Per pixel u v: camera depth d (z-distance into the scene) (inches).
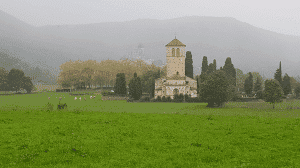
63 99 4571.9
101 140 888.9
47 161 651.5
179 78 4534.9
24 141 874.1
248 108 2817.4
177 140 891.4
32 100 4249.5
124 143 850.1
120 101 4183.1
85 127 1158.3
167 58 4704.7
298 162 638.5
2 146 803.4
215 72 3147.1
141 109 2684.5
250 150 764.0
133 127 1166.3
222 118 1523.1
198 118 1513.3
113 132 1035.9
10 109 1929.1
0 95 5836.6
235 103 3489.2
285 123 1286.9
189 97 4192.9
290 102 3612.2
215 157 688.4
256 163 637.3
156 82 4682.6
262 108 2785.4
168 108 2856.8
